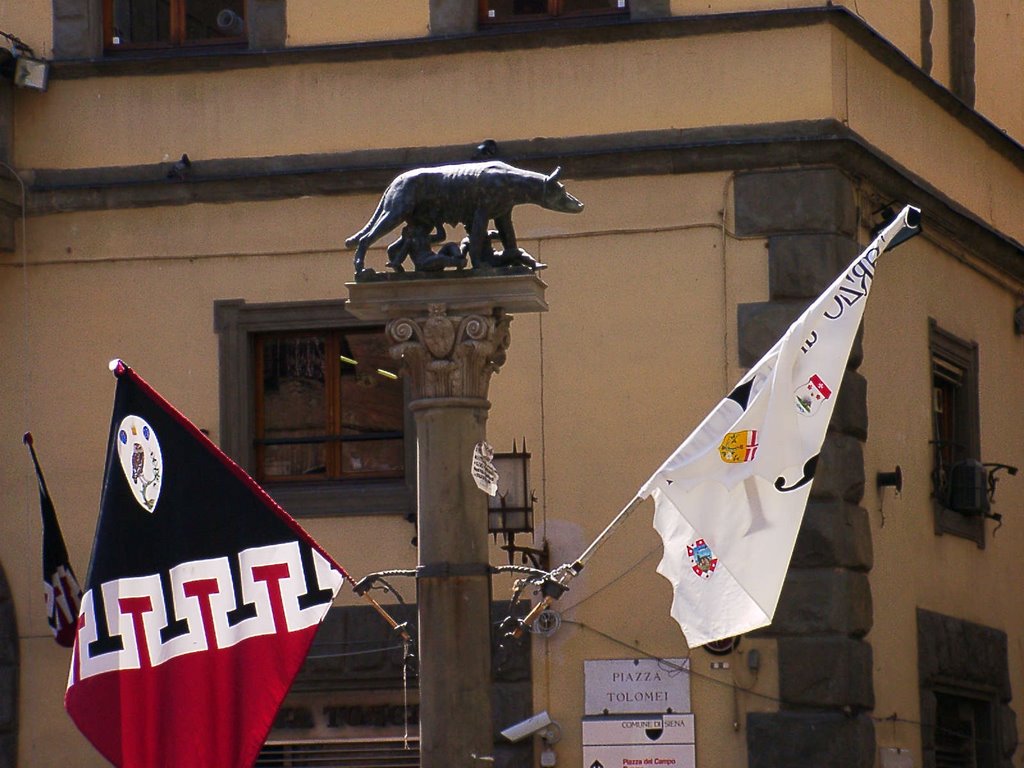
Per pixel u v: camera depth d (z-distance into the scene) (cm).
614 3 5466
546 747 5191
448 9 5488
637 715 5153
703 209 5288
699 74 5334
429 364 3438
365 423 5466
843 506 5144
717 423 3531
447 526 3412
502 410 5334
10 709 5497
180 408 5519
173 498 3553
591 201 5350
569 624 5219
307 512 5422
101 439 5559
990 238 6234
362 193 5481
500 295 3431
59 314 5612
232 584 3522
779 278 5219
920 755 5522
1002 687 6209
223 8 5684
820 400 3531
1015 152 6625
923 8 6200
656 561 5203
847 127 5344
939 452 5903
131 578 3544
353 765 5319
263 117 5562
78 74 5666
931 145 5953
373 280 3472
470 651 3384
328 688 5350
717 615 3584
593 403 5294
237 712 3500
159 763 3503
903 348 5669
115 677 3528
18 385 5619
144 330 5562
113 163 5628
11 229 5644
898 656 5434
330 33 5559
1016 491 6519
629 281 5312
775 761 5053
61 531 5531
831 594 5088
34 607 5538
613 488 5253
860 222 5381
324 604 3491
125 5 5741
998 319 6444
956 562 5953
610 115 5369
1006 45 7125
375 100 5512
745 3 5334
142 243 5588
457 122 5456
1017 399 6581
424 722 3381
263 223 5522
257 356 5553
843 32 5353
